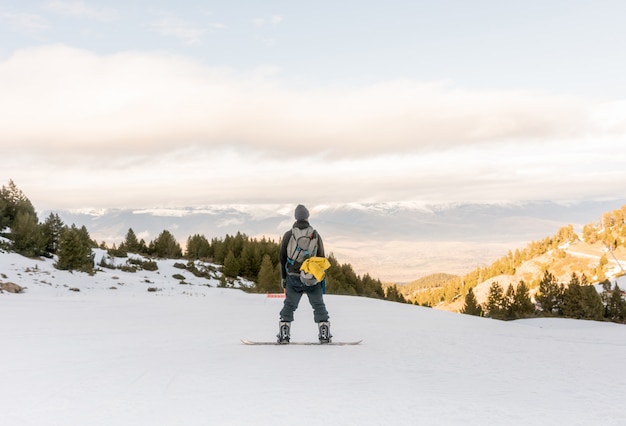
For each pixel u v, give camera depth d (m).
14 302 17.00
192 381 3.38
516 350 5.36
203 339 6.79
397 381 3.37
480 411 2.51
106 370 3.90
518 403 2.70
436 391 3.03
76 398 2.89
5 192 50.09
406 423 2.30
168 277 48.28
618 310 93.00
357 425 2.28
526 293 108.75
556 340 7.09
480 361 4.48
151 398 2.87
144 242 65.56
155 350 5.40
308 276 5.73
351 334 7.51
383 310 15.96
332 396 2.86
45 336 7.36
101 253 52.03
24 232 39.94
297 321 10.98
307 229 5.87
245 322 10.70
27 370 4.01
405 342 6.11
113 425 2.32
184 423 2.34
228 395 2.92
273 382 3.31
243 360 4.41
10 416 2.50
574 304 94.62
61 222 46.19
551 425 2.25
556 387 3.23
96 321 10.77
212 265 67.25
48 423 2.37
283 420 2.37
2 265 33.38
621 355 5.01
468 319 14.26
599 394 2.98
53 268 36.81
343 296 23.47
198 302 20.14
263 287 50.28
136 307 16.12
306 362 4.27
